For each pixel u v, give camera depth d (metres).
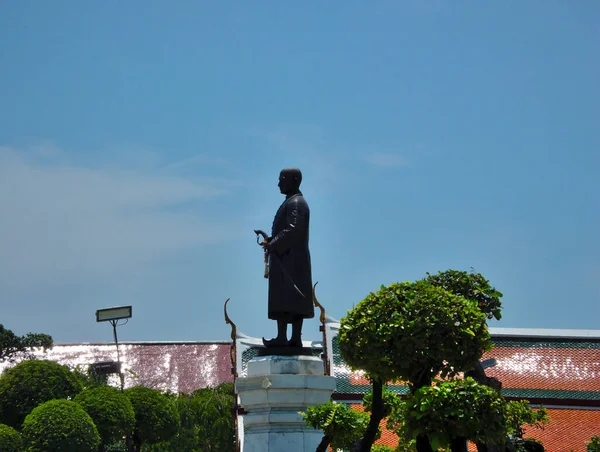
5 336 66.94
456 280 26.41
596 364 49.09
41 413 45.47
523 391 47.41
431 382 22.58
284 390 26.19
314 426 24.86
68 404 46.31
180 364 77.19
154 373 76.12
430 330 21.64
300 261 27.73
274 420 26.05
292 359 26.73
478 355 22.11
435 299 22.09
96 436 46.34
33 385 51.00
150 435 52.38
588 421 45.97
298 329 27.84
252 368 26.92
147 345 79.62
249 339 46.06
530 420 27.73
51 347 69.06
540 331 50.78
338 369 46.16
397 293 22.58
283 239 27.58
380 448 30.75
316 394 26.50
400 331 21.72
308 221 28.02
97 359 77.44
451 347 21.73
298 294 27.41
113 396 50.03
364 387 45.56
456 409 19.58
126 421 49.75
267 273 27.95
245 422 26.45
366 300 22.80
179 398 59.53
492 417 19.75
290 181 28.47
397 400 26.27
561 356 49.56
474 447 40.94
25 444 44.72
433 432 19.84
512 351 49.91
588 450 35.25
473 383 20.02
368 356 22.06
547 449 43.78
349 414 24.77
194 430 56.72
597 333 50.66
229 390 62.59
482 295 26.36
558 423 45.84
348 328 22.59
